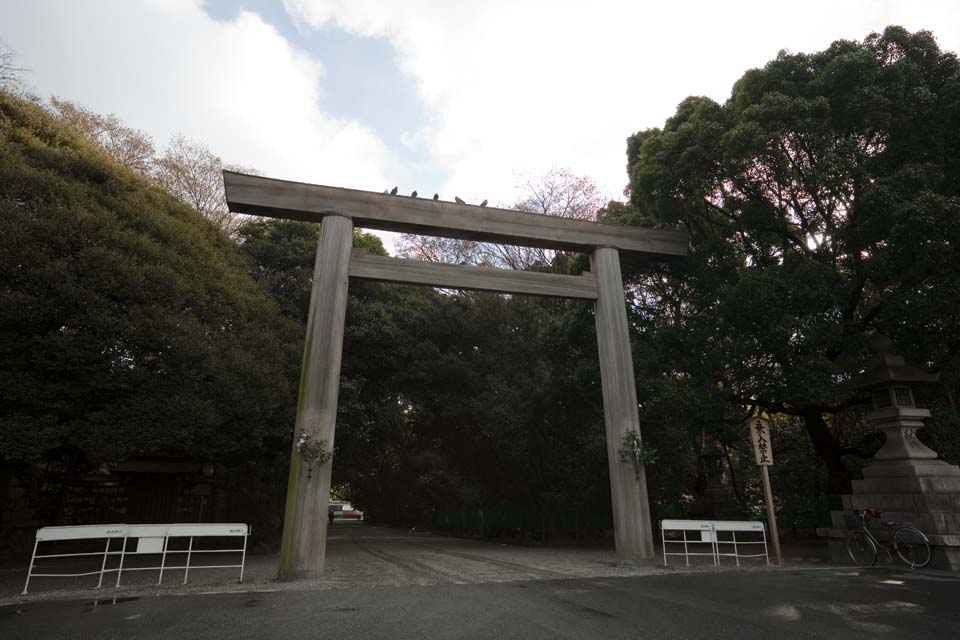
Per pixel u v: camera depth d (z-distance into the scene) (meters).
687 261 13.03
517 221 11.73
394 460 31.11
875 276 10.29
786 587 7.14
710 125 11.15
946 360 11.16
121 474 15.49
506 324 19.53
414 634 4.73
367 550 15.41
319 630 4.89
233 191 10.03
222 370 11.12
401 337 18.11
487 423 17.59
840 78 10.61
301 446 8.80
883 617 5.27
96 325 8.76
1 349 8.21
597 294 12.02
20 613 5.78
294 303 16.91
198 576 9.01
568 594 6.76
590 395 15.44
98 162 11.31
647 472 15.55
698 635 4.65
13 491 13.02
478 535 23.20
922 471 9.54
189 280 11.15
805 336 9.93
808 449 17.00
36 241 8.82
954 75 10.23
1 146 9.80
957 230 8.96
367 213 10.69
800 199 11.70
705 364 11.63
